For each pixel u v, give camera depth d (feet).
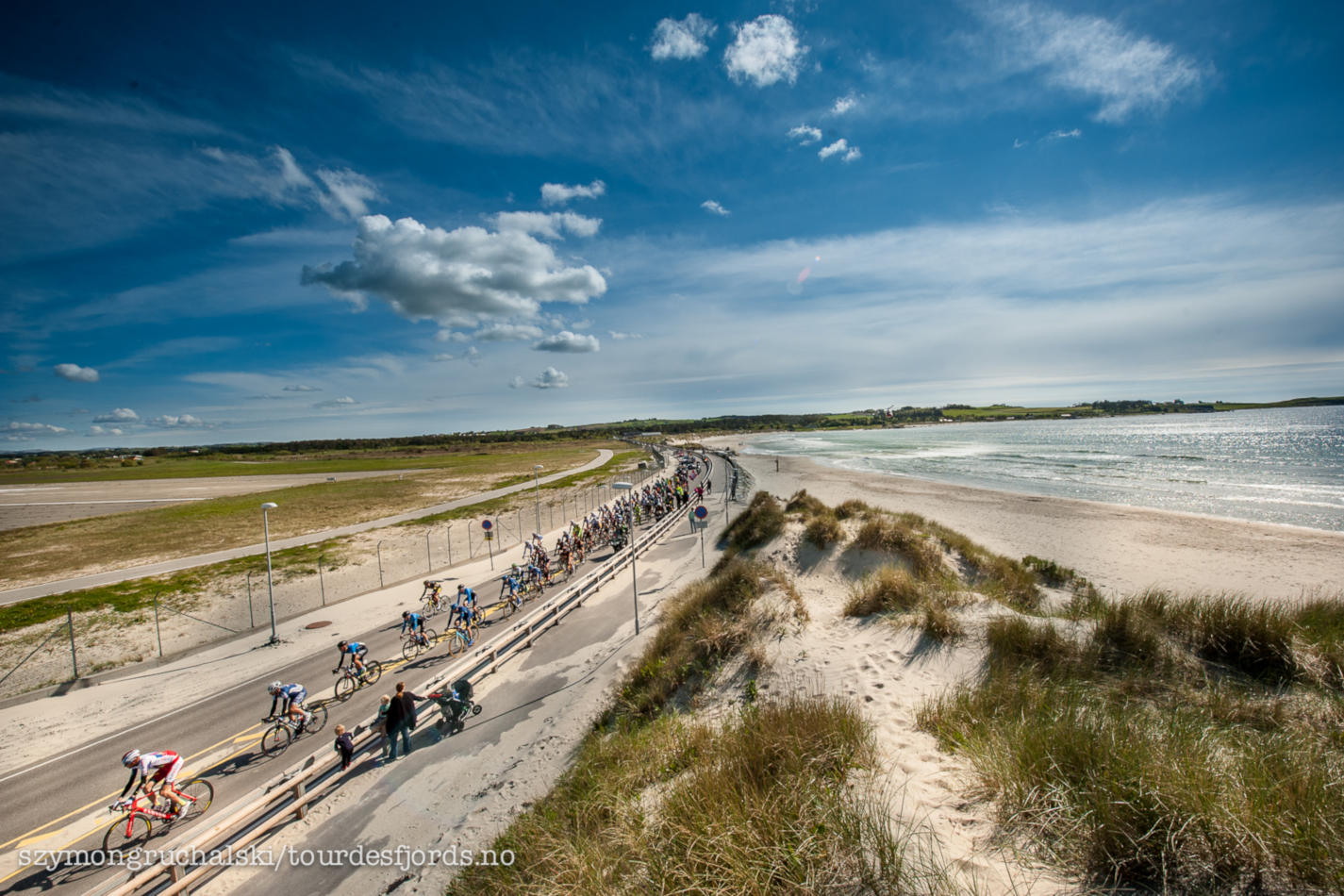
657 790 23.79
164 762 35.01
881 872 13.75
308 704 49.44
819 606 52.13
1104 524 109.29
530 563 92.68
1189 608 33.58
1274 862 12.13
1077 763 16.75
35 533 172.24
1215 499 131.85
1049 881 12.94
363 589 94.02
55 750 45.34
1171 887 12.16
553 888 18.26
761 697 33.78
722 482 216.74
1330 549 85.51
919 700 28.48
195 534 154.71
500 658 57.36
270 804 34.50
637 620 61.93
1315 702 22.68
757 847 15.29
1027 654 31.14
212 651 66.64
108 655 67.51
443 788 36.58
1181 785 14.42
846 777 19.36
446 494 229.66
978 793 17.30
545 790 32.86
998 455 282.36
